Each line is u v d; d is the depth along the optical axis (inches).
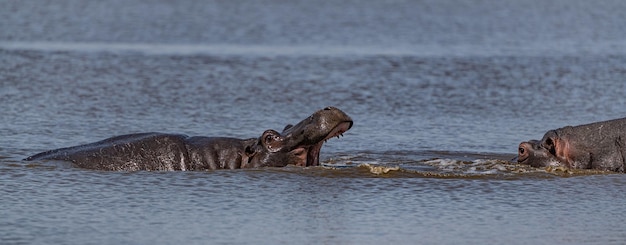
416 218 1931.6
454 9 7598.4
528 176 2277.3
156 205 1993.1
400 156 2566.4
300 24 6545.3
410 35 6003.9
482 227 1878.7
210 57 4835.1
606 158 2327.8
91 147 2329.0
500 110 3435.0
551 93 3814.0
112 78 4074.8
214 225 1868.8
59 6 7317.9
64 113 3221.0
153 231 1827.0
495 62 4694.9
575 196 2107.5
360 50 5201.8
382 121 3179.1
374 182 2196.1
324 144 2746.1
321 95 3742.6
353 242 1781.5
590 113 3383.4
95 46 5260.8
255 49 5231.3
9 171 2231.8
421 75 4281.5
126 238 1784.0
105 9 7244.1
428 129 3036.4
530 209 2004.2
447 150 2679.6
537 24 6619.1
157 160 2268.7
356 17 6993.1
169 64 4544.8
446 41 5698.8
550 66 4537.4
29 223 1861.5
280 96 3703.3
